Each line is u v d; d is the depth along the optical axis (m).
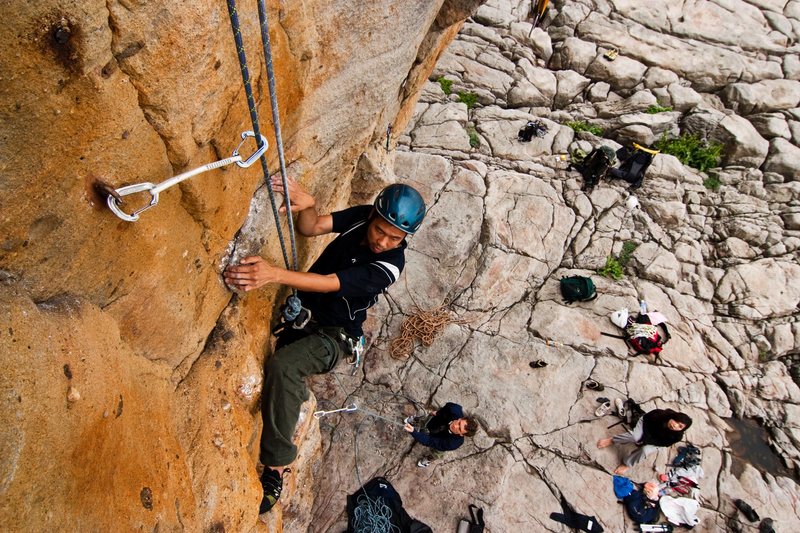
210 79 1.65
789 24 11.78
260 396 3.03
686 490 6.20
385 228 2.83
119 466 1.61
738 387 7.33
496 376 6.75
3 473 1.10
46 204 1.26
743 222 9.13
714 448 6.62
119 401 1.66
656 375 7.08
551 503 5.87
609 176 9.30
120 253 1.63
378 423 6.21
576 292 7.60
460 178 8.62
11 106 1.06
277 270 2.60
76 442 1.38
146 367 2.01
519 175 9.02
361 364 6.71
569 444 6.29
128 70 1.32
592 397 6.69
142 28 1.28
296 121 2.72
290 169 2.97
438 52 5.12
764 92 10.77
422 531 5.49
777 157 9.95
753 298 8.29
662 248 8.61
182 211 1.93
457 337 7.06
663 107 10.66
